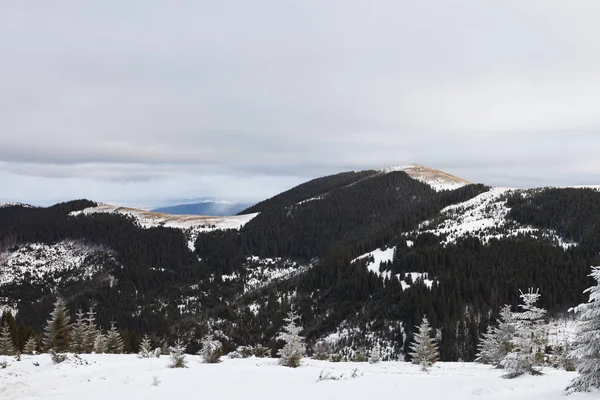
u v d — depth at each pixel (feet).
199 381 67.00
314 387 60.90
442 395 52.24
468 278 342.64
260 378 69.46
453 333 268.82
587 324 47.09
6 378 66.23
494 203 582.76
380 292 353.31
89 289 571.28
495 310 287.69
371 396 53.62
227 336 378.32
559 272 331.77
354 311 338.54
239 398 55.21
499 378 63.98
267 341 354.74
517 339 68.59
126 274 615.16
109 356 105.29
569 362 84.58
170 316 497.46
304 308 380.58
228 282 623.77
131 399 56.13
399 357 265.75
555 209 495.41
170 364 86.79
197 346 355.97
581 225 445.78
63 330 171.63
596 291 46.70
